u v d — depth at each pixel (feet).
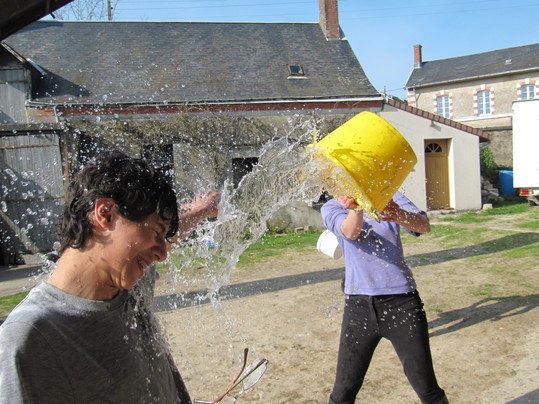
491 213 42.75
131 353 3.85
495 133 68.59
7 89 34.60
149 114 34.73
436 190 45.34
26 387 3.07
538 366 11.27
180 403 4.84
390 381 11.05
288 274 23.13
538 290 17.42
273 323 15.48
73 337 3.43
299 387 10.98
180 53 44.01
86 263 3.59
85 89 37.37
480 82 95.91
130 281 3.74
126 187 3.50
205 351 13.23
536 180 44.47
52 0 7.00
